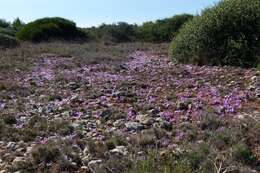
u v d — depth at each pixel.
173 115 9.23
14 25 46.84
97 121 9.38
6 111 10.66
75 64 19.48
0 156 7.62
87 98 11.78
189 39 17.44
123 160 6.75
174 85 12.68
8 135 8.74
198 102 9.98
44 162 7.20
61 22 37.84
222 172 6.15
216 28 16.36
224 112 9.01
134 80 14.26
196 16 18.45
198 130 7.93
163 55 22.20
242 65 15.12
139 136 7.77
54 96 12.16
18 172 6.83
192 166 6.39
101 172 6.49
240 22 16.11
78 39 36.59
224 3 17.11
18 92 13.08
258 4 16.41
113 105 10.79
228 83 12.09
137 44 31.70
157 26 38.53
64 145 7.70
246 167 6.32
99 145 7.62
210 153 6.62
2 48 27.03
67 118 9.83
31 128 9.12
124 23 41.66
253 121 8.01
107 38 39.16
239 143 6.91
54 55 23.45
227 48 15.81
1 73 17.19
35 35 35.62
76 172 6.81
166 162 6.22
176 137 7.70
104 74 16.20
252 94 10.23
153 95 11.54
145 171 5.98
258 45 15.47
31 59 21.75
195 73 14.44
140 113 9.70
